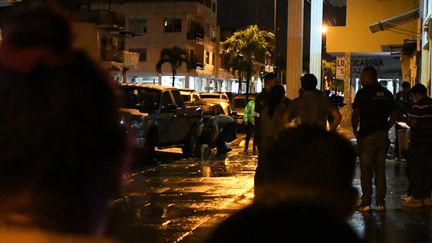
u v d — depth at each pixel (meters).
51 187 1.57
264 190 1.65
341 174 1.64
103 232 1.68
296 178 1.61
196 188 11.23
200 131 19.00
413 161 9.10
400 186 11.34
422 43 24.66
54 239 1.58
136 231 7.60
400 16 26.22
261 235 1.42
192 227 7.93
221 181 12.19
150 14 63.44
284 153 1.65
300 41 21.97
